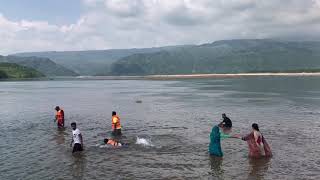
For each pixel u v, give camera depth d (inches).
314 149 1024.9
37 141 1194.6
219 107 2171.5
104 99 2972.4
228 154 983.6
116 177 802.2
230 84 5418.3
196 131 1334.9
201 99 2785.4
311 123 1487.5
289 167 856.3
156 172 833.5
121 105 2416.3
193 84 5757.9
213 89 4170.8
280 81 6176.2
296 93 3235.7
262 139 959.6
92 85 6348.4
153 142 1143.6
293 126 1417.3
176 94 3435.0
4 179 798.5
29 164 914.7
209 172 828.6
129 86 5620.1
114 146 1085.1
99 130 1392.7
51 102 2743.6
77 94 3708.2
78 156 987.9
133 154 999.6
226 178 784.9
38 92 4151.1
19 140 1216.2
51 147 1101.1
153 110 2073.1
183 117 1738.4
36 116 1863.9
